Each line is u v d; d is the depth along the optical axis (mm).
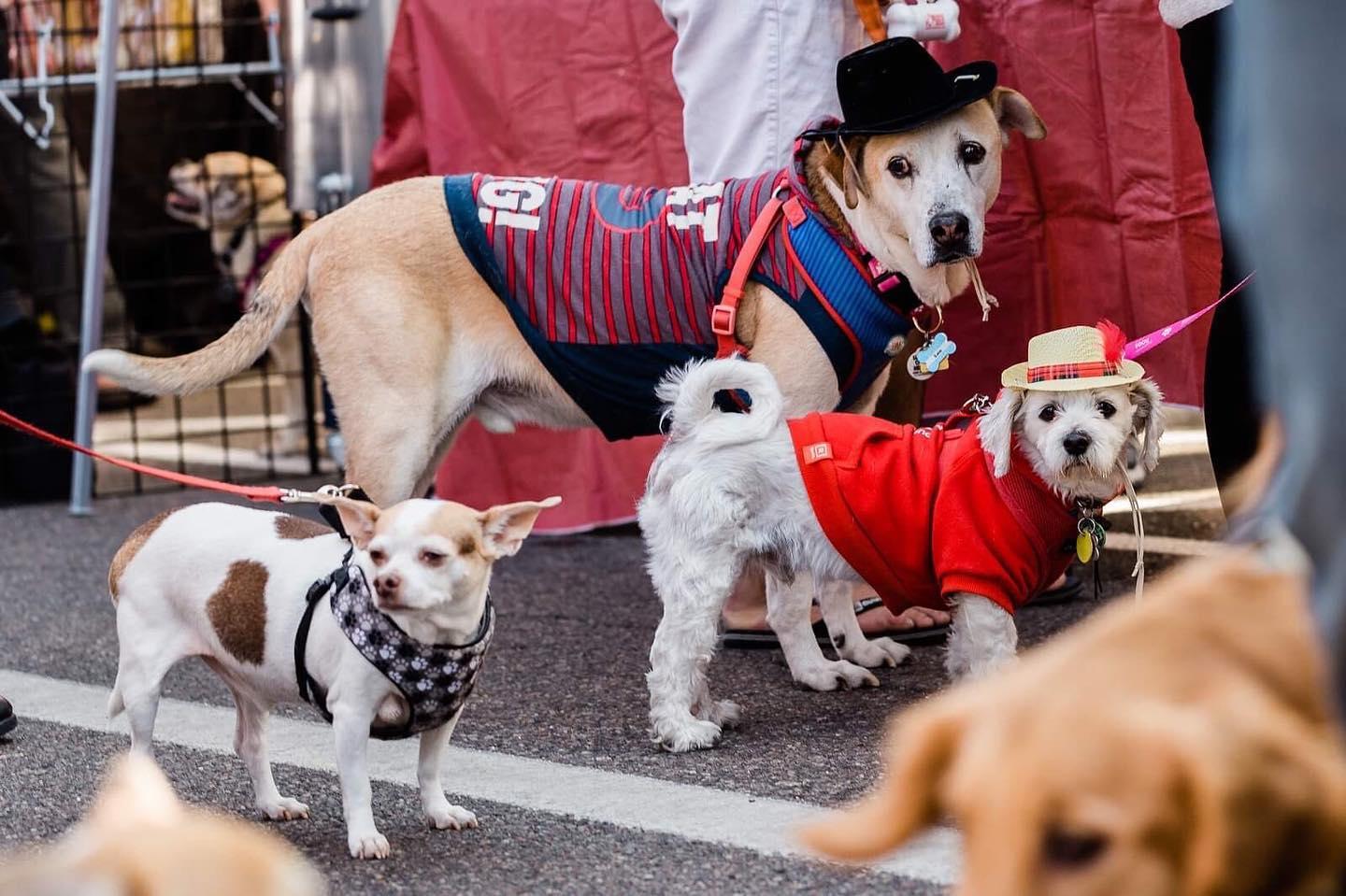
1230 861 858
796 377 3656
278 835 2826
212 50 7156
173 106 7336
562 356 3846
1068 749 908
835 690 3697
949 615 4129
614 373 3848
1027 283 4711
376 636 2596
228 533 2883
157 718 3611
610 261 3777
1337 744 918
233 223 7547
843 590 3863
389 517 2596
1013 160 4652
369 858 2678
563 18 4969
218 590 2828
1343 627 1179
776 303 3658
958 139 3604
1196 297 4383
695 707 3375
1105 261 4562
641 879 2553
